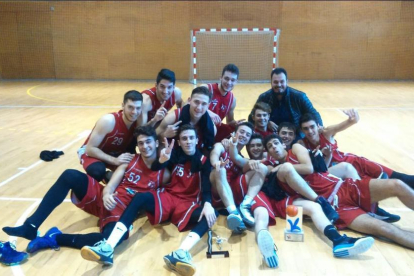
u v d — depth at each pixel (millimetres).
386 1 12938
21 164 4867
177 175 3256
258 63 13703
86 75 14008
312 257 2758
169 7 13352
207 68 13797
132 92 3311
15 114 8164
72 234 2938
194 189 3262
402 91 11328
